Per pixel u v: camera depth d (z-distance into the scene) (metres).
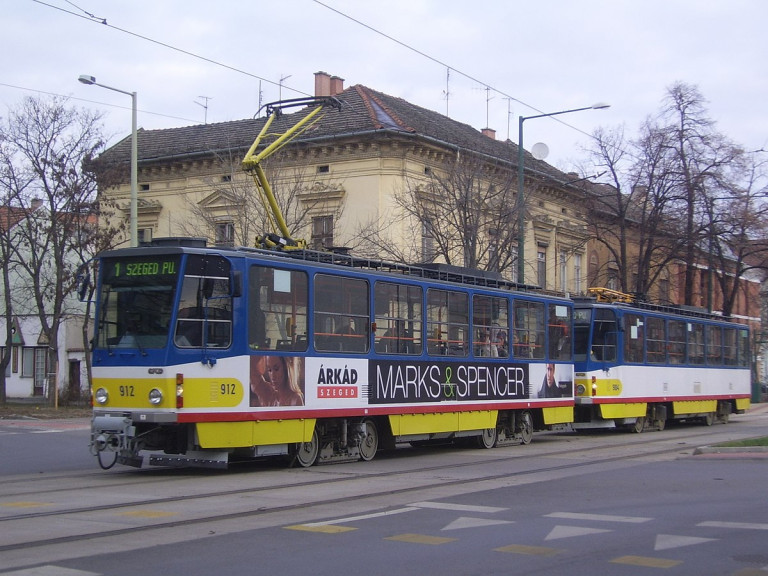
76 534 9.06
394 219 32.81
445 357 18.83
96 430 14.01
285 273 15.25
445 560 8.05
